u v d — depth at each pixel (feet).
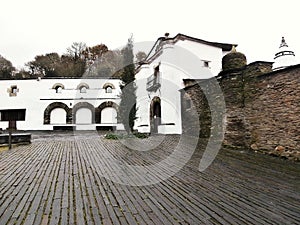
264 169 20.94
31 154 29.04
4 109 81.97
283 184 16.49
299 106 24.13
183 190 15.65
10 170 20.95
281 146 25.94
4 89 82.58
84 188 16.06
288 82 25.39
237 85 32.14
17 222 11.01
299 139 23.99
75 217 11.57
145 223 10.93
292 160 24.45
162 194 14.90
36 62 121.60
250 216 11.59
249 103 30.42
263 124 28.35
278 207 12.60
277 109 26.58
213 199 13.92
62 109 82.58
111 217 11.56
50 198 14.11
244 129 31.04
